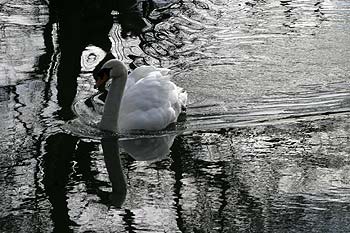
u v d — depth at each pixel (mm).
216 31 18234
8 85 14852
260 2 20531
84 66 15891
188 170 11641
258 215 10297
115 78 13008
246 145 12500
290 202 10641
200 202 10664
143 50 16938
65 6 19688
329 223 10055
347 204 10578
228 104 14172
